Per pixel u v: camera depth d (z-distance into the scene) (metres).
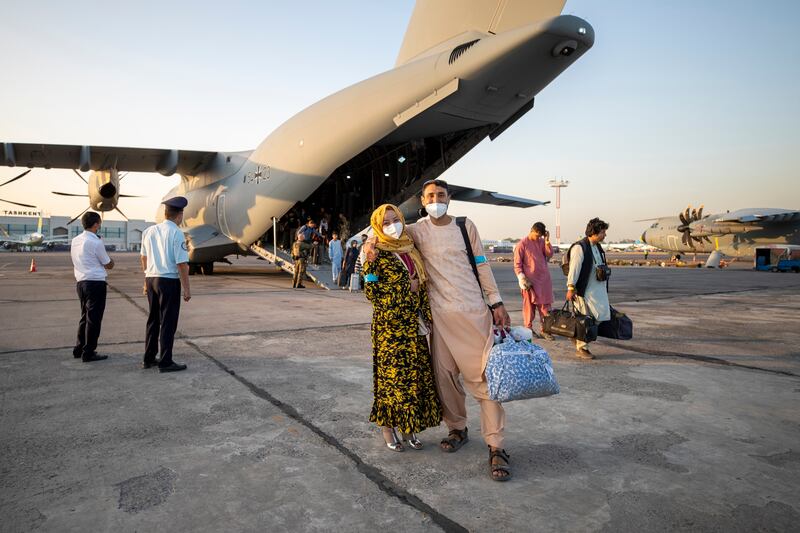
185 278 3.91
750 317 7.17
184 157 14.75
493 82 9.09
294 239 14.98
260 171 13.09
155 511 1.80
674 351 4.80
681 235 32.12
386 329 2.35
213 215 15.48
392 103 10.03
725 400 3.21
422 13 10.70
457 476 2.12
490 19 9.45
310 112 11.77
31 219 75.75
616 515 1.79
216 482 2.03
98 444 2.42
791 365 4.21
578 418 2.86
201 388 3.38
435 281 2.36
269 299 9.05
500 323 2.33
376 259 2.36
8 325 5.90
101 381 3.54
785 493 1.96
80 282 4.09
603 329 4.43
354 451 2.37
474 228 2.42
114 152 13.59
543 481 2.07
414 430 2.27
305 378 3.64
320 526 1.71
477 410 3.04
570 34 7.94
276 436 2.54
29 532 1.65
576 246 4.33
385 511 1.81
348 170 13.67
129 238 86.06
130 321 6.27
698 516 1.78
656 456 2.32
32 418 2.78
